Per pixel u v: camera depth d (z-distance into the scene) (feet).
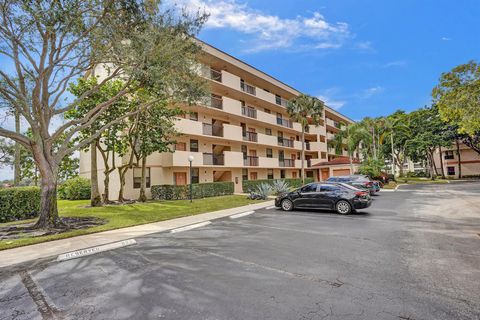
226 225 30.86
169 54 33.35
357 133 102.53
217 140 78.95
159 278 14.83
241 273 15.29
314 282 13.74
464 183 100.42
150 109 53.62
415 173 188.44
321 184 39.91
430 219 30.89
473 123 34.30
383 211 37.91
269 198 63.16
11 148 67.05
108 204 54.60
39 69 29.86
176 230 28.09
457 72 33.55
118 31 30.81
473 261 16.38
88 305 11.93
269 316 10.42
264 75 95.35
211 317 10.47
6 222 35.60
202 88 41.11
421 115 134.82
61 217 37.91
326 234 24.76
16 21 26.63
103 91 52.16
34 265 17.85
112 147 54.03
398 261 16.71
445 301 11.38
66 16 27.07
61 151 32.83
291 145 115.24
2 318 11.06
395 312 10.54
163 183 68.59
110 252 20.56
